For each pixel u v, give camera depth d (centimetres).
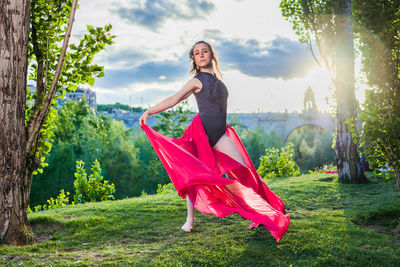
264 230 411
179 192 363
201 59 380
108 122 3962
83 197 905
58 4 480
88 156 3525
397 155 453
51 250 361
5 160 382
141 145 4575
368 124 455
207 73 383
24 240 390
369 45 455
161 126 4103
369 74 462
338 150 851
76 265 304
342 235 381
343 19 859
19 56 395
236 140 430
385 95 446
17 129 394
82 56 488
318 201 604
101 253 345
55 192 3219
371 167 494
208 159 376
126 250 355
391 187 723
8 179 383
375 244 354
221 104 381
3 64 380
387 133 441
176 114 4112
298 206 563
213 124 377
